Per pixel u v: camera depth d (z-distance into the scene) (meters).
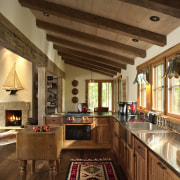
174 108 2.83
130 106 4.65
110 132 4.73
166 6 1.91
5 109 7.47
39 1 3.23
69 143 4.73
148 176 1.99
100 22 3.03
